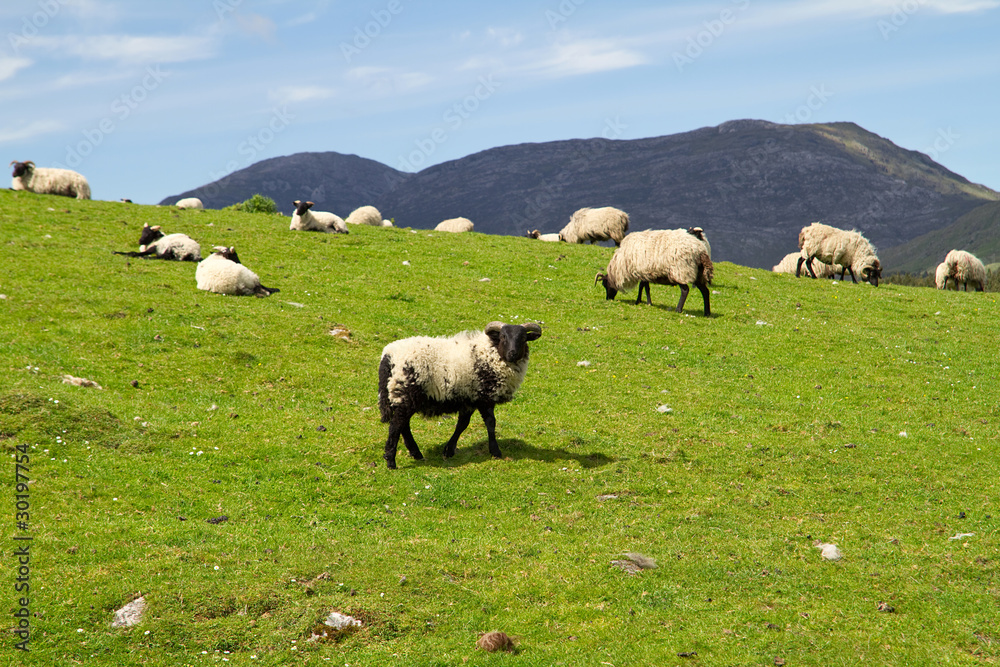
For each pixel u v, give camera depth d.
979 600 8.98
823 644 8.10
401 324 21.94
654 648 8.02
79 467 11.01
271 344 18.62
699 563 10.01
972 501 12.17
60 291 19.77
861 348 22.17
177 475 11.48
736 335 23.05
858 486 12.94
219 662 7.53
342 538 10.22
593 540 10.68
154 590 8.37
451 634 8.27
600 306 25.62
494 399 13.23
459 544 10.29
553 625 8.54
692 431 15.54
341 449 13.38
